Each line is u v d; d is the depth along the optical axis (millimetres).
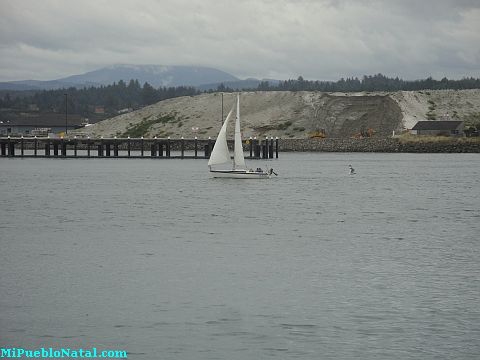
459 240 84750
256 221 100500
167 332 49500
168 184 162000
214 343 47562
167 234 88125
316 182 170000
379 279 63625
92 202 125000
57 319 51938
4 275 64375
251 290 59688
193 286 60812
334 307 55000
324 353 46000
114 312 53562
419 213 111688
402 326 50812
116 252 75625
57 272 65750
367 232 90750
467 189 155625
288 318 52344
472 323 51500
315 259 72312
